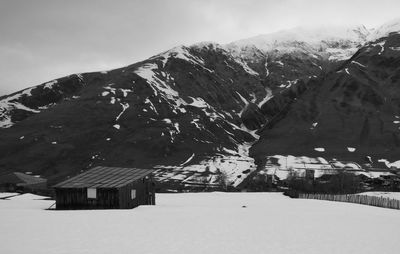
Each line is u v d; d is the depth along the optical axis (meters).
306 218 61.59
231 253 36.91
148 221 54.44
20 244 39.00
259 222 55.91
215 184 175.62
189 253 36.50
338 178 154.75
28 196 97.12
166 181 183.88
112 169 85.31
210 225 52.09
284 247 39.62
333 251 38.38
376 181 158.25
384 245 41.47
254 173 194.00
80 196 70.94
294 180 157.00
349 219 61.59
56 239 41.31
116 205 70.56
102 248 37.72
